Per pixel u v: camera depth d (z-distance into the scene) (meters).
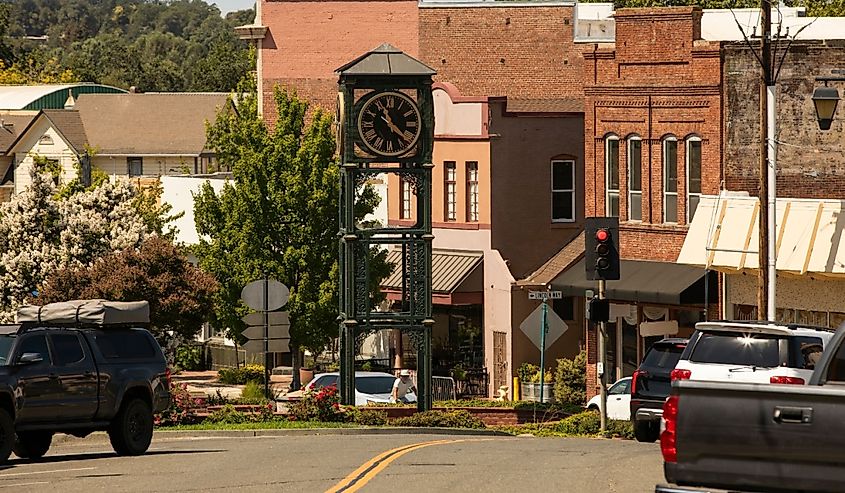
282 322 54.97
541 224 76.00
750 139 61.81
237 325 71.62
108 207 71.62
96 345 36.28
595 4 104.19
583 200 76.56
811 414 18.12
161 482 28.39
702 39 64.69
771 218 52.84
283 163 71.75
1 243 70.12
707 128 63.03
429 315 54.78
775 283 54.41
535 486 27.19
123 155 144.25
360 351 82.75
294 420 50.81
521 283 72.38
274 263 71.12
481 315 76.06
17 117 150.00
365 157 55.28
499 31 94.69
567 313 74.56
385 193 80.62
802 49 60.16
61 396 34.75
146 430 37.31
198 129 146.75
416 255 55.28
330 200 71.69
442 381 71.62
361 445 39.44
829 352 20.03
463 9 94.94
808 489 18.16
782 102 60.53
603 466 31.28
